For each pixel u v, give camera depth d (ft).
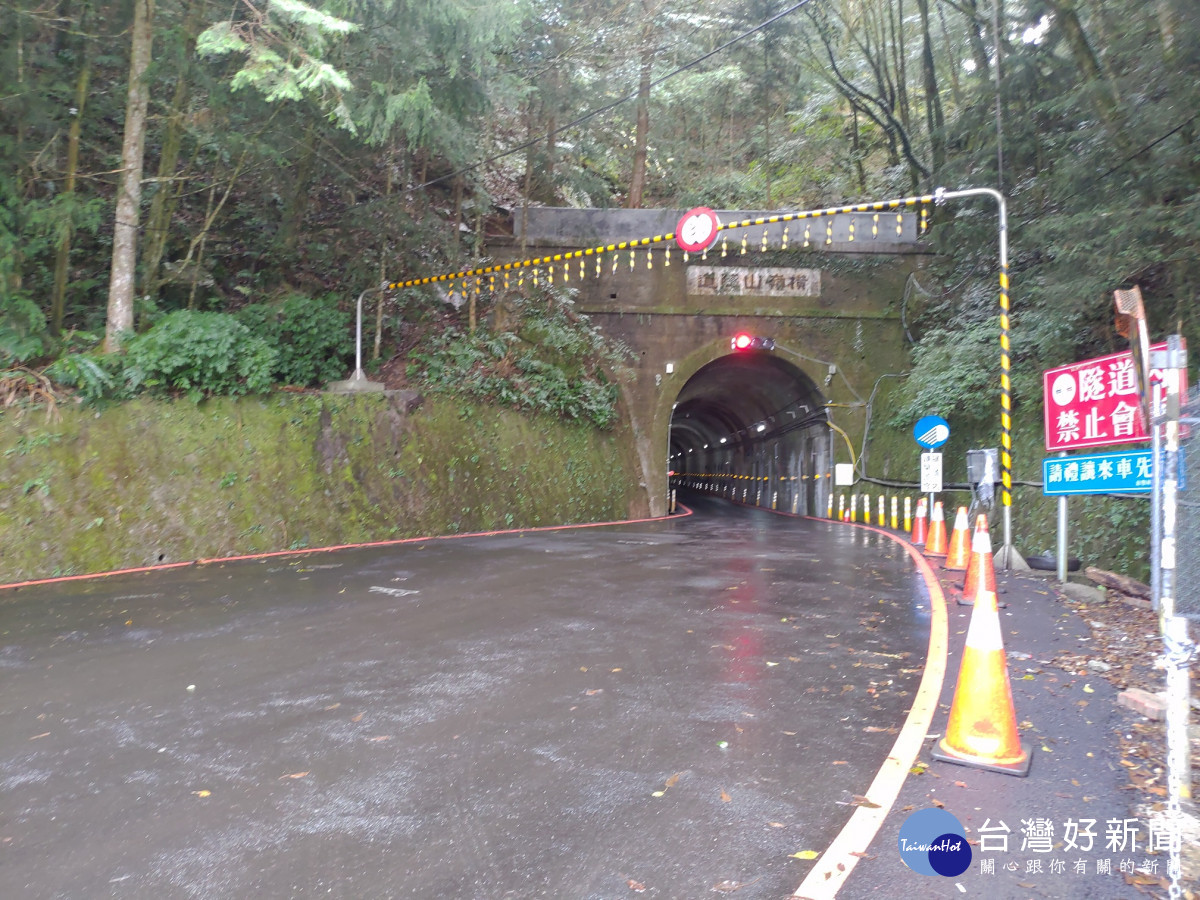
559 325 68.23
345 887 9.18
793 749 13.26
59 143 41.73
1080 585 27.20
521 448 59.67
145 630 22.48
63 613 24.81
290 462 42.86
